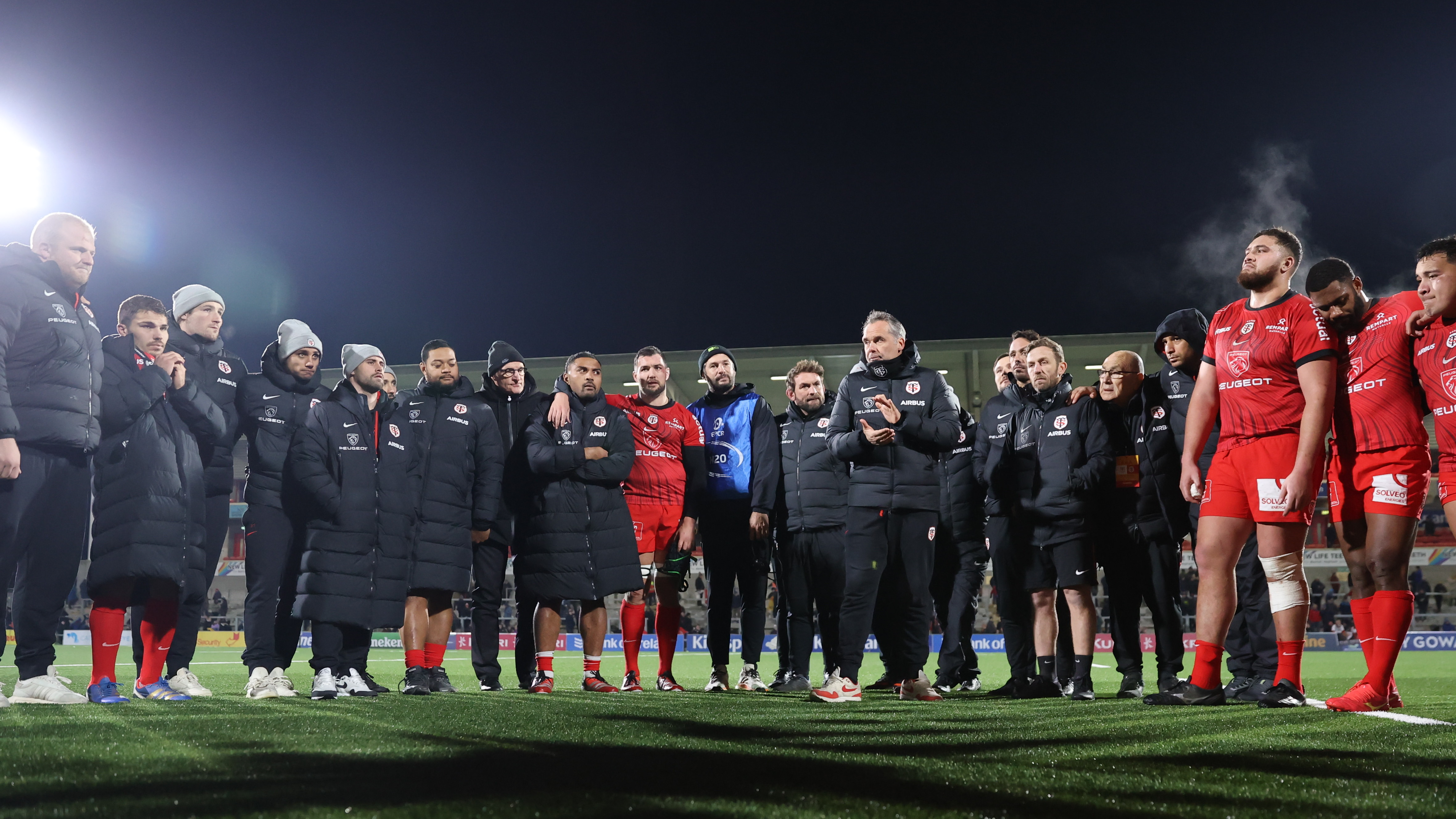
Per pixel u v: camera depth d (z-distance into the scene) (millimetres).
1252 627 4367
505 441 6062
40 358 3734
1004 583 5199
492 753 2256
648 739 2570
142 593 4398
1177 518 4773
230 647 21641
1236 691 4445
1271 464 3615
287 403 5098
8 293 3656
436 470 5129
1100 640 18844
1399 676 7883
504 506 5895
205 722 2980
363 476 4684
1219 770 2006
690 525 5973
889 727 2936
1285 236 3656
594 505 5211
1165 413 4848
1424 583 23328
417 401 5242
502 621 22516
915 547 4289
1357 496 3834
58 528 3865
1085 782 1848
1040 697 4867
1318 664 11797
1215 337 3854
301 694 4840
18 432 3586
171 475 4125
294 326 5156
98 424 3930
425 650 5168
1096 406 4812
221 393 5047
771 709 3730
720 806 1590
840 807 1588
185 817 1497
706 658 15922
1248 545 4387
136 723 2934
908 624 4398
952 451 4395
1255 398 3658
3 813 1530
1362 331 3648
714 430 6086
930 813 1549
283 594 4938
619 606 23906
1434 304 3332
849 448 4289
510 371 6074
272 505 4910
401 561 4836
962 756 2229
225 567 24375
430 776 1898
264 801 1623
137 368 4156
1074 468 4746
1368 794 1742
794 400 5828
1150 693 5492
